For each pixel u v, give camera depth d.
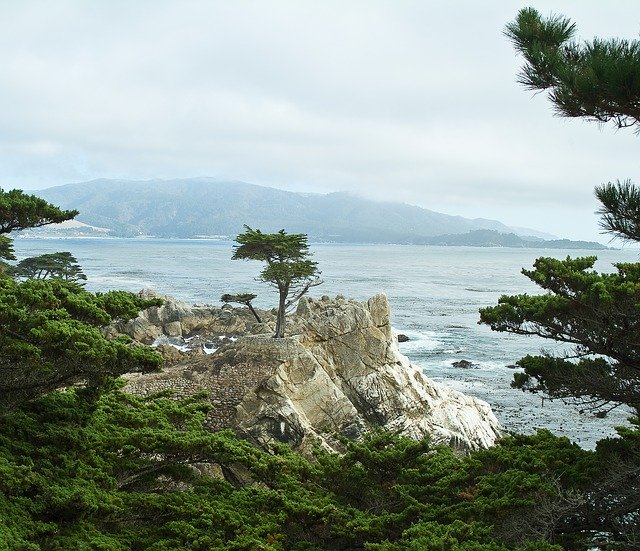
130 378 41.28
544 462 17.00
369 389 42.41
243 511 16.77
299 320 52.56
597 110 14.14
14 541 12.41
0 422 15.38
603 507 15.87
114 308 15.87
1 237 44.38
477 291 153.25
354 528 16.09
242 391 38.88
